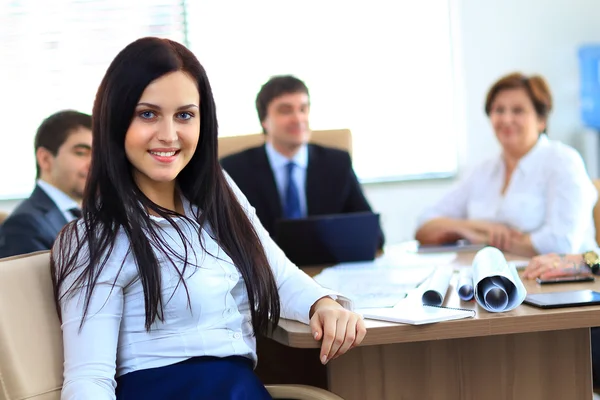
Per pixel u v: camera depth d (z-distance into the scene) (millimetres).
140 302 1474
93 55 4340
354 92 4461
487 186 3041
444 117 4496
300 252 2385
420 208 4504
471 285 1697
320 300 1650
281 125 2865
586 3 4449
